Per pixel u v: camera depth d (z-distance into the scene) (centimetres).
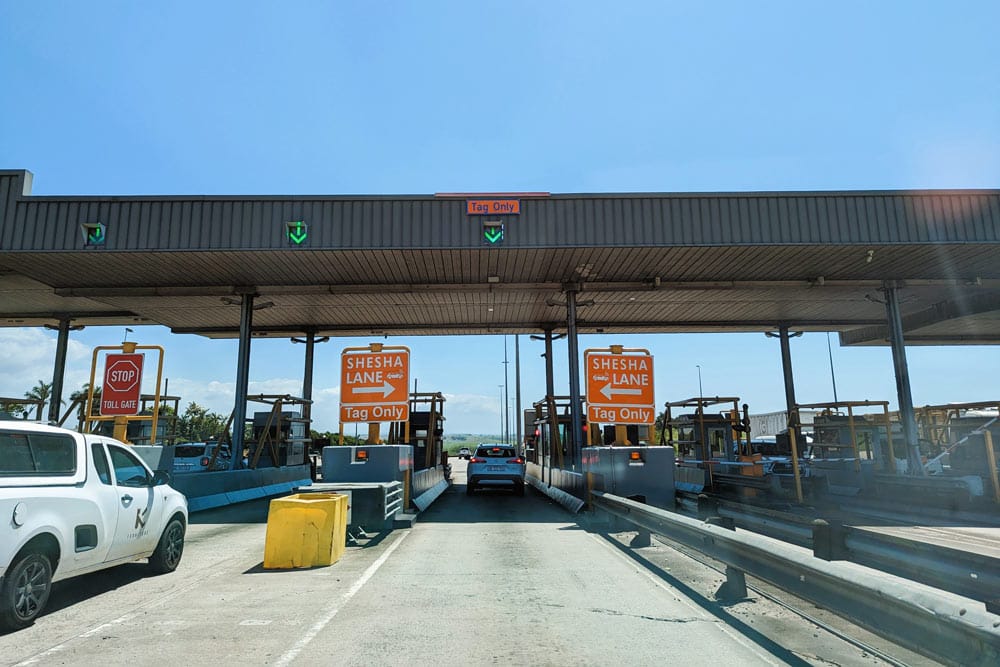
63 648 511
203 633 554
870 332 3256
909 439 2106
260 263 1920
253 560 934
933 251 1845
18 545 554
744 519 1209
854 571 423
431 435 2434
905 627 371
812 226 1761
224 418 6575
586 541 1119
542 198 1786
